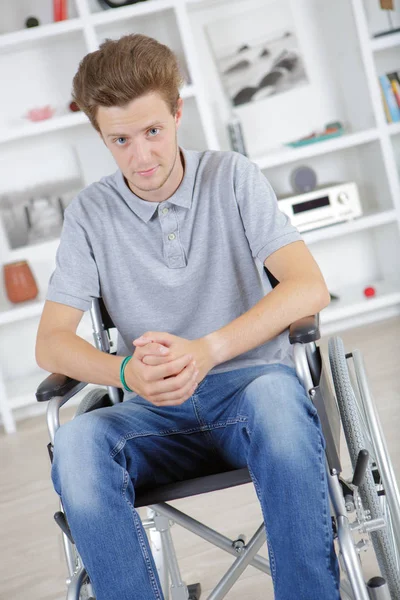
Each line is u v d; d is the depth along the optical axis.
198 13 3.95
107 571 1.18
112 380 1.35
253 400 1.23
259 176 1.51
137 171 1.38
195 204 1.49
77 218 1.53
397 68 4.11
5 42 3.58
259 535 1.38
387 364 3.19
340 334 3.84
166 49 1.39
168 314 1.49
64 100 3.89
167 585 1.65
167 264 1.48
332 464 1.23
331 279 4.23
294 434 1.17
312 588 1.14
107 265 1.51
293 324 1.28
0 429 3.74
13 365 4.05
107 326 1.57
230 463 1.40
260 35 3.99
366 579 1.71
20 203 3.93
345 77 3.99
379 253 4.20
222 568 1.95
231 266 1.49
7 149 3.89
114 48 1.34
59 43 3.85
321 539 1.15
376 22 4.03
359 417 1.54
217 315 1.48
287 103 4.03
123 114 1.33
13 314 3.66
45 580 2.10
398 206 3.85
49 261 3.96
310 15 3.99
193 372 1.30
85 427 1.27
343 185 3.80
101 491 1.20
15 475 2.97
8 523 2.54
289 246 1.43
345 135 3.81
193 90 3.67
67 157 3.93
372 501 1.39
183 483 1.27
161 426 1.39
